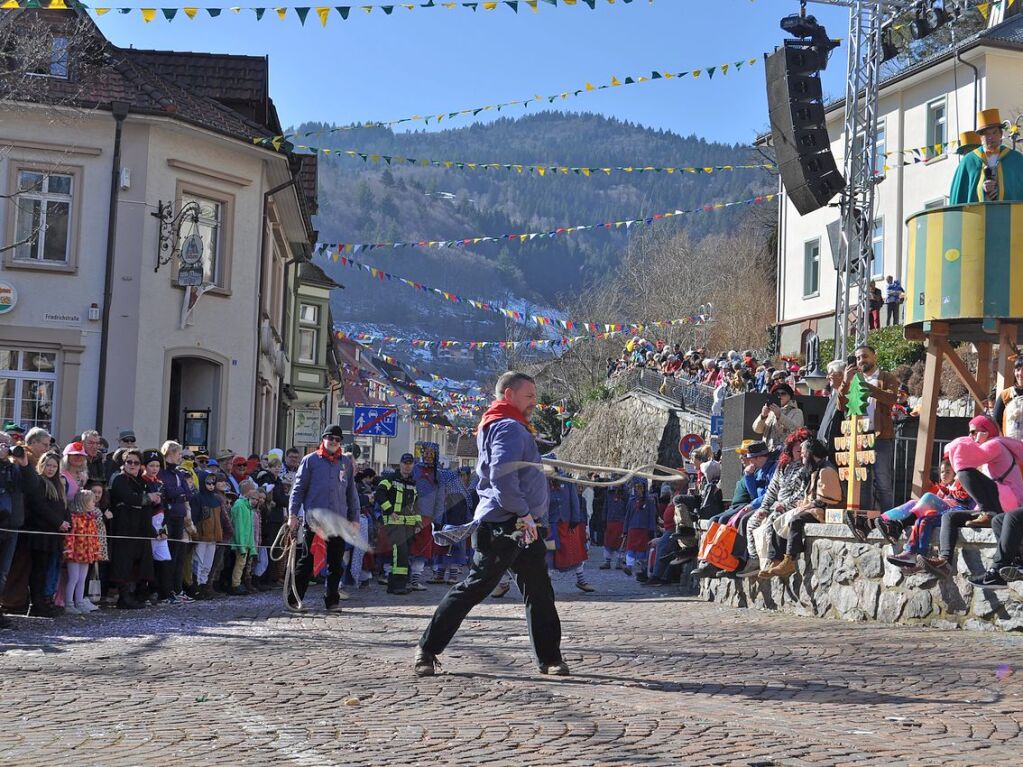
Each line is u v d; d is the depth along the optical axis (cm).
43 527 1259
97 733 622
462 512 1791
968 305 1170
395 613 1352
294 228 3341
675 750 572
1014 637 979
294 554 1385
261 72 2941
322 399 4494
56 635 1105
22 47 2181
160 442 2533
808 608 1242
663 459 3872
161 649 994
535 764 543
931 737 602
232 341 2700
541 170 2356
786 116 1995
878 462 1256
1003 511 1031
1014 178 1180
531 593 823
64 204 2497
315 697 734
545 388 6341
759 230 6962
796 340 4322
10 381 2456
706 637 1038
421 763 548
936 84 3738
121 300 2491
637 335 5509
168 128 2536
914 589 1098
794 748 575
